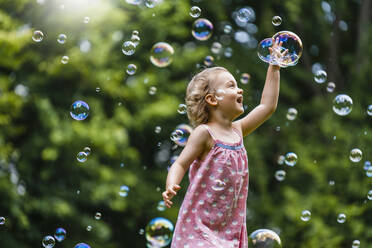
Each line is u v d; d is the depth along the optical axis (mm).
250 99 8695
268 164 8953
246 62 9016
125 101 8320
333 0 9312
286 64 2537
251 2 9344
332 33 9336
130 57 8438
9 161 7348
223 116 2365
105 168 7945
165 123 8922
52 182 7887
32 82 7648
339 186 7984
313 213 7711
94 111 7770
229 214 2256
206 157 2287
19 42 6496
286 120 8969
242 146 2348
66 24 7637
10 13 7355
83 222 7902
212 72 2414
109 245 8133
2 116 6766
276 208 8266
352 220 7555
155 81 8203
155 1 4117
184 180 8828
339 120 8492
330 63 9273
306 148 8344
